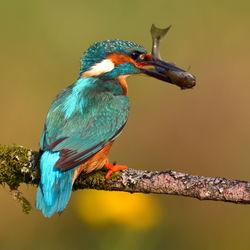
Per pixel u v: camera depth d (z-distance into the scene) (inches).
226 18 671.8
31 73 619.2
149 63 434.9
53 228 511.2
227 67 645.9
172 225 519.8
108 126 393.1
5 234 521.3
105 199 443.5
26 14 651.5
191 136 609.9
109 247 439.8
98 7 662.5
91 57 432.8
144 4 668.7
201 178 364.5
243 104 626.5
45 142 374.6
